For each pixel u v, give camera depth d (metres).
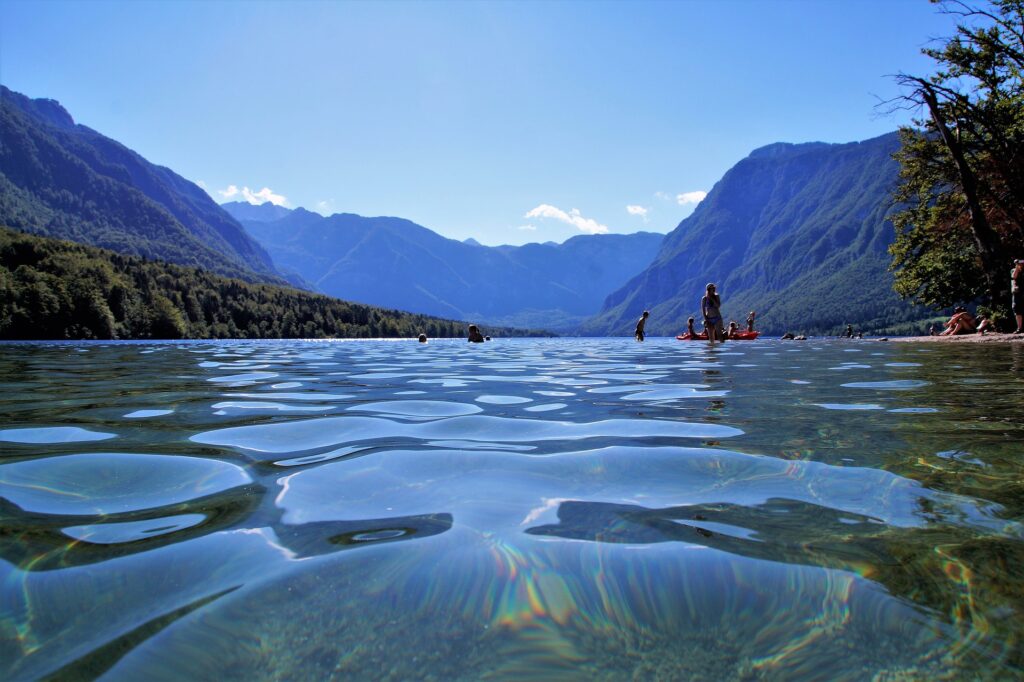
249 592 1.01
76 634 0.88
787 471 1.80
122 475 1.85
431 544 1.23
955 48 18.55
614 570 1.09
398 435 2.55
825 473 1.77
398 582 1.05
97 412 3.32
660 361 8.42
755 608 0.95
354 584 1.04
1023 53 17.20
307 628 0.89
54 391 4.54
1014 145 16.70
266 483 1.75
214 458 2.10
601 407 3.41
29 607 0.96
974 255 21.08
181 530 1.33
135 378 5.89
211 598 0.99
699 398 3.72
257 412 3.33
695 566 1.10
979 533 1.25
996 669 0.77
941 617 0.91
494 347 19.56
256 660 0.81
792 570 1.08
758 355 9.60
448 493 1.63
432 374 6.41
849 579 1.04
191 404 3.71
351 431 2.67
